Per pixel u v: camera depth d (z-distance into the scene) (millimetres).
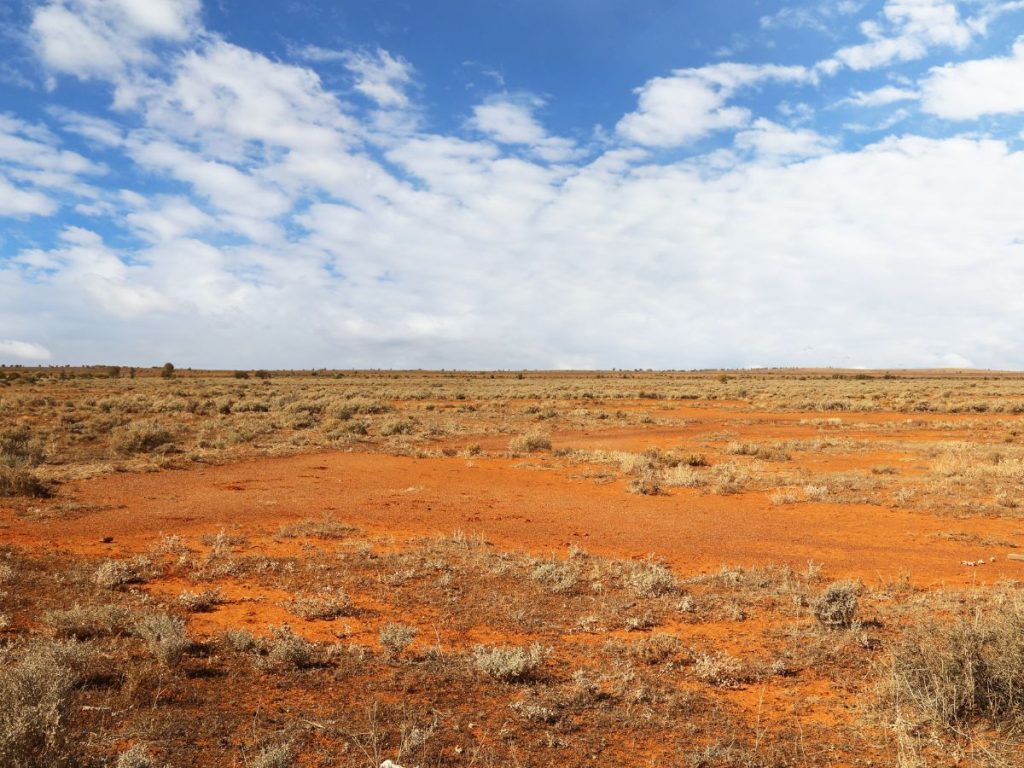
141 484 17031
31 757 4277
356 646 7277
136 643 7148
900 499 15977
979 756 5055
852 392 69000
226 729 5395
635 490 17219
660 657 7215
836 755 5223
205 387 68000
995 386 83938
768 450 25094
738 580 10070
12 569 9578
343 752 5094
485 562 10812
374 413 41969
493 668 6598
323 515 14156
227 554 10953
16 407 36750
